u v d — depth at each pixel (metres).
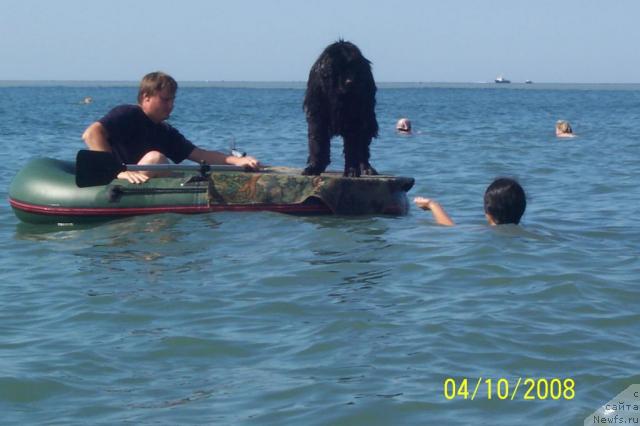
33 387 5.28
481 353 5.75
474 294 7.07
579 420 4.74
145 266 8.07
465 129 30.30
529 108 56.28
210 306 6.84
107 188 10.05
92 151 9.63
